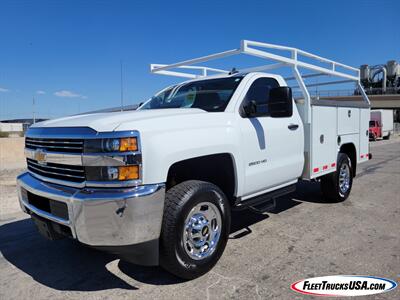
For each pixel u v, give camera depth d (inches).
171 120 123.2
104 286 125.5
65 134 115.8
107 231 104.9
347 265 137.3
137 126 111.0
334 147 218.2
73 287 125.7
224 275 130.5
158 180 111.3
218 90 163.8
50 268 143.2
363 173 390.0
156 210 109.7
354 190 286.8
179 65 194.4
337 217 204.5
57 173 120.0
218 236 133.2
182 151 119.4
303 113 191.0
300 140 187.0
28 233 190.4
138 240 106.7
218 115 141.6
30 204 132.9
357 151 252.8
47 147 124.0
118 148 105.5
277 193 176.2
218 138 134.7
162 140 114.1
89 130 110.2
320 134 200.8
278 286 121.5
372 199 251.6
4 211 242.4
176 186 124.8
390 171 403.5
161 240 117.4
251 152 152.2
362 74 2802.7
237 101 152.7
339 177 231.3
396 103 2407.7
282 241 165.2
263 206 171.3
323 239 167.3
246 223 195.3
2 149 726.5
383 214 210.8
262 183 160.6
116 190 105.7
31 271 140.6
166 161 113.8
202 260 126.8
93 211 104.6
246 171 149.9
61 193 113.1
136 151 107.0
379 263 138.7
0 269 143.3
